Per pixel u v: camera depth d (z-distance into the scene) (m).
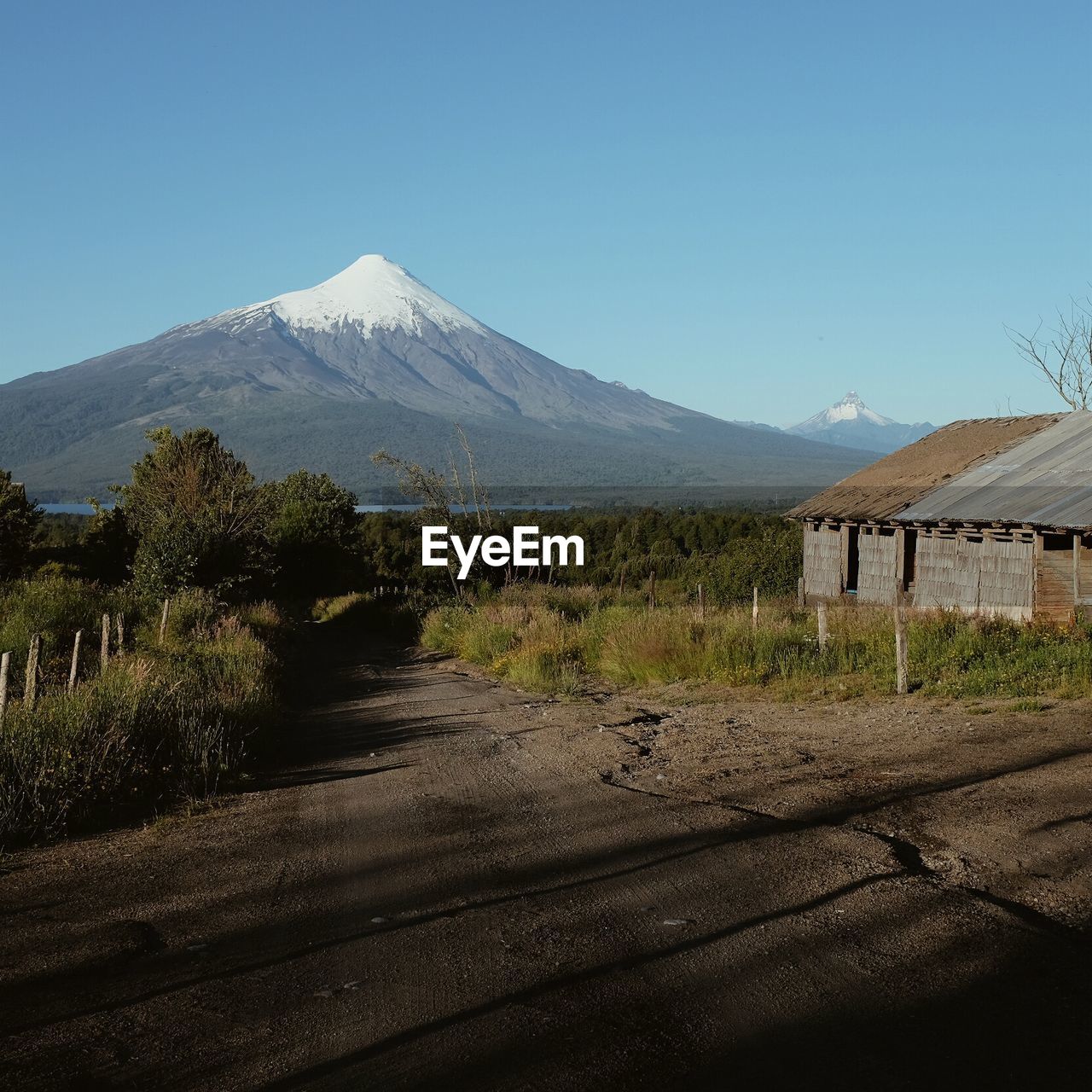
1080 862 5.44
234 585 33.41
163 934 5.08
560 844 6.49
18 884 6.08
